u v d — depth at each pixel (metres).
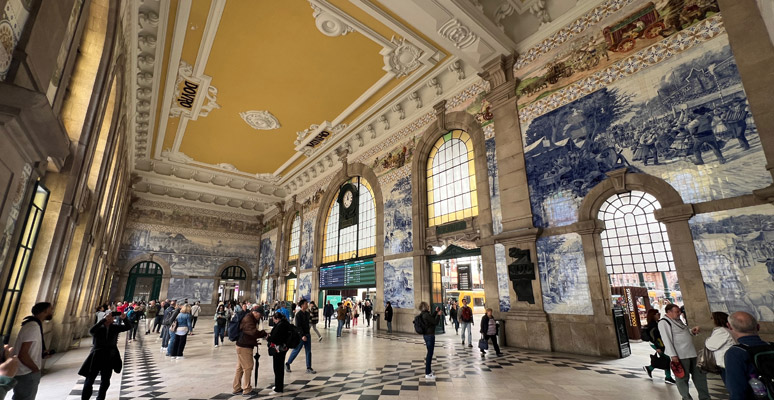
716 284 6.96
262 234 31.69
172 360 8.95
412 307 14.16
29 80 3.25
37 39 3.27
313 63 13.69
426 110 15.24
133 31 10.87
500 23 11.57
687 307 7.23
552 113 10.49
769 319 6.30
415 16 10.51
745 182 6.87
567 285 9.38
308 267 22.73
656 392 5.54
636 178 8.36
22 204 4.17
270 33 12.10
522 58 11.68
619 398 5.25
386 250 16.12
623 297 12.34
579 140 9.70
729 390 2.51
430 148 14.97
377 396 5.55
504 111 11.77
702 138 7.52
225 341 13.23
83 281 11.31
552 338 9.48
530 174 10.74
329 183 22.02
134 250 26.56
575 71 10.15
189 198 28.61
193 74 14.20
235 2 10.80
